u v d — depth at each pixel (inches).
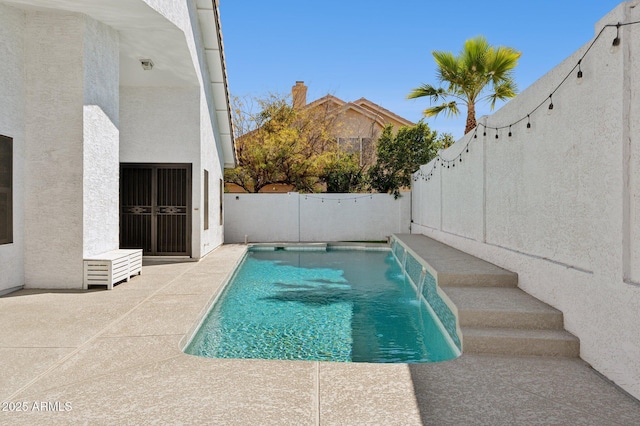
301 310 282.5
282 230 680.4
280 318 262.2
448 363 160.4
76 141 272.7
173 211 439.5
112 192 312.0
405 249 446.3
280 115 853.8
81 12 270.5
